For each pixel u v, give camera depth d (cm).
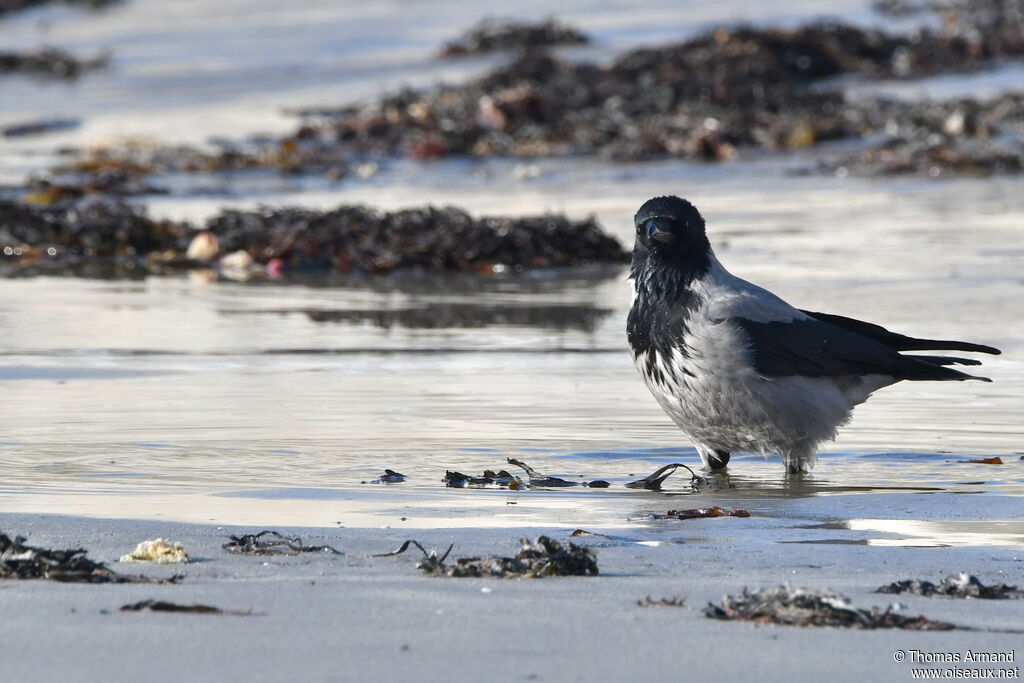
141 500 910
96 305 1925
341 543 769
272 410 1267
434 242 2330
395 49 6241
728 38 5056
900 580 688
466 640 553
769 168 3562
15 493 932
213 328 1742
